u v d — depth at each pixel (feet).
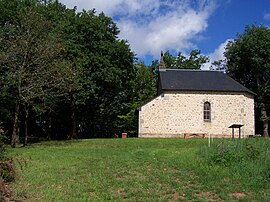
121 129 132.36
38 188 29.43
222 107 97.55
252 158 38.22
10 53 66.03
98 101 115.96
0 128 33.99
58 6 108.58
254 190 29.04
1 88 68.49
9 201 25.14
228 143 47.01
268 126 132.46
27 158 47.37
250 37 126.72
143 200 25.80
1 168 30.35
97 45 97.25
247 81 137.08
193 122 96.22
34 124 122.83
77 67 80.23
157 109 95.96
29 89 66.80
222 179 32.48
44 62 68.23
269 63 121.08
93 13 102.01
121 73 101.76
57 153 54.03
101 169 38.50
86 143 74.54
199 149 48.47
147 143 71.51
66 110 114.01
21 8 77.97
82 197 26.53
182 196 27.35
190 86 97.45
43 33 71.87
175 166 38.78
